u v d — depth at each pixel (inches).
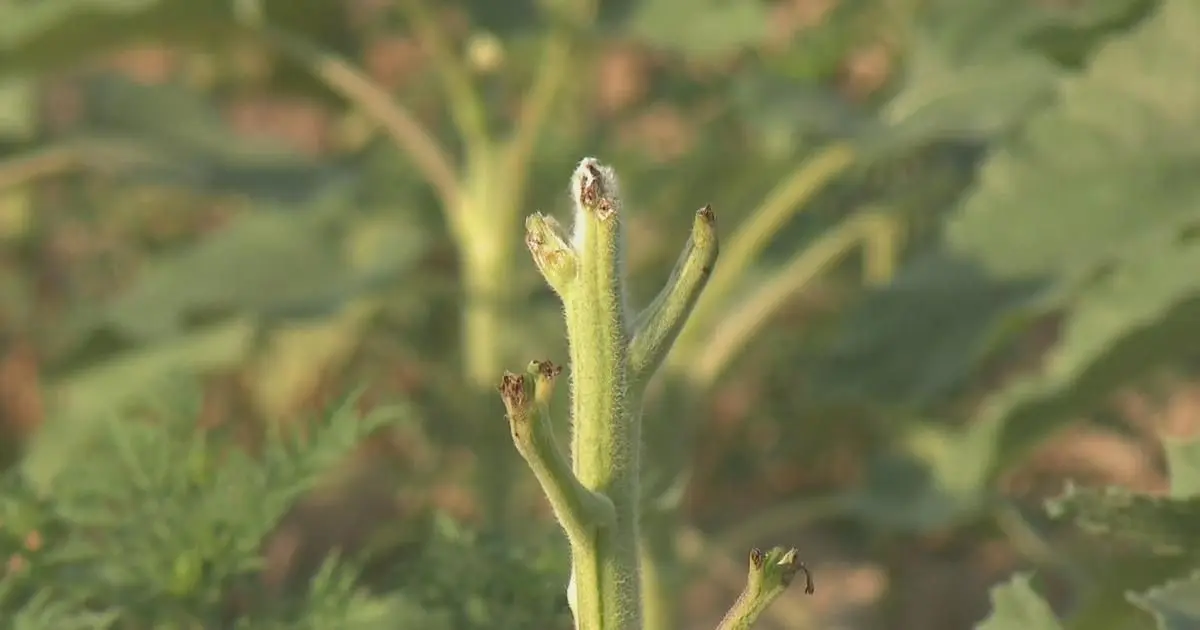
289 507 59.1
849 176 115.3
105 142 118.8
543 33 100.4
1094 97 70.0
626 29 99.0
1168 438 58.3
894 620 121.3
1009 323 68.6
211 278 113.4
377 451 127.1
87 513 57.7
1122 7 76.2
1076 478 121.3
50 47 91.4
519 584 58.2
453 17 123.3
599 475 48.4
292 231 117.8
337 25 120.2
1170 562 58.5
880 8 125.6
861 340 77.1
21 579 56.7
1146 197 68.1
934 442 95.3
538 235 48.2
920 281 78.4
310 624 56.7
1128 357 66.9
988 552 123.0
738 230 121.0
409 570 59.8
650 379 48.8
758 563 48.4
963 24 100.1
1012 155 70.9
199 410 60.5
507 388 46.7
